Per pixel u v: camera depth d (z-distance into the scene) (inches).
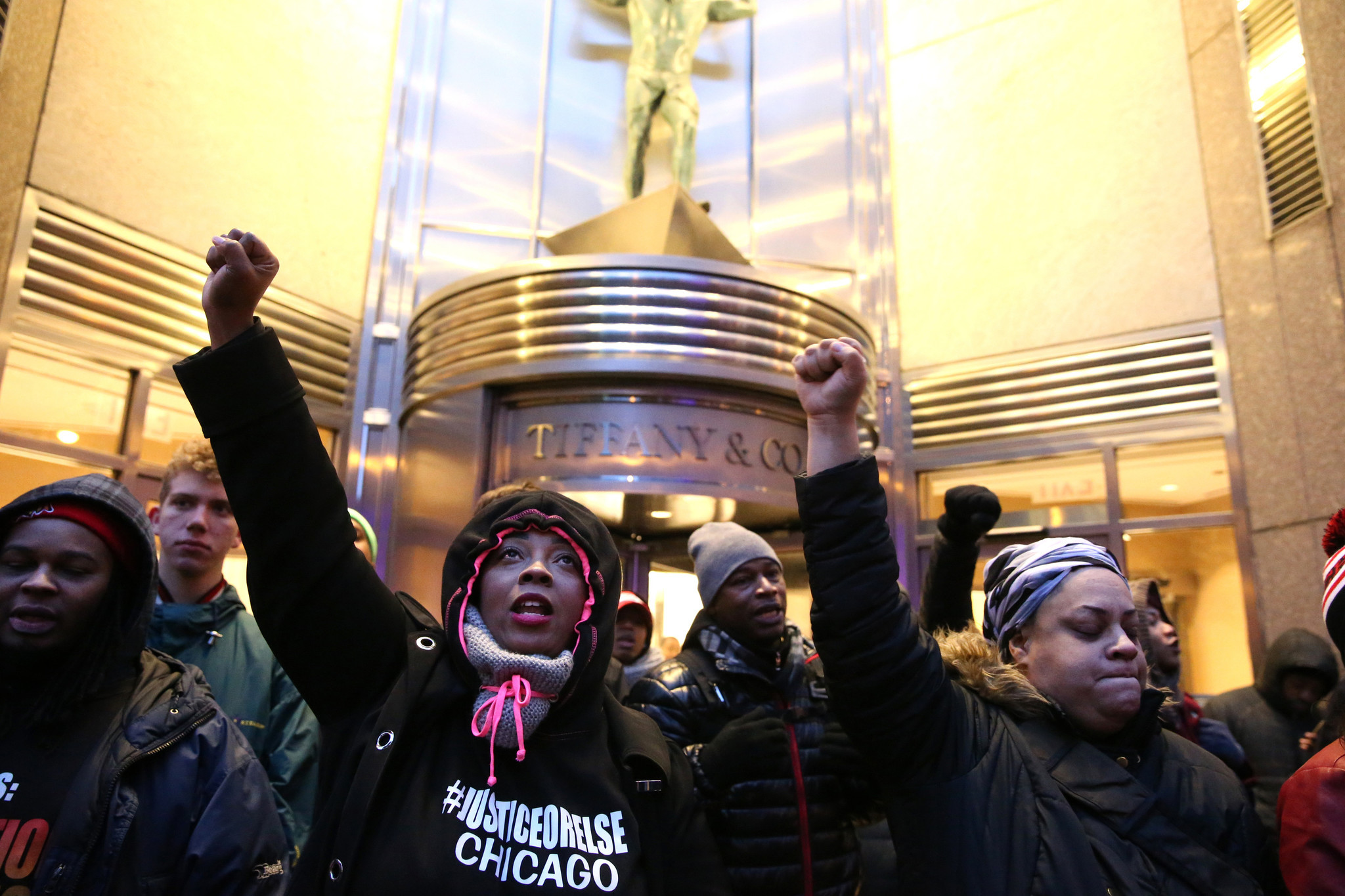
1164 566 195.6
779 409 157.8
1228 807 50.5
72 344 154.1
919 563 223.5
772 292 156.9
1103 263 212.7
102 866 48.4
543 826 44.4
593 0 247.1
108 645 53.9
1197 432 194.7
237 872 50.7
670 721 73.1
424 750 46.3
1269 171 189.6
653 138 241.4
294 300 191.9
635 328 149.6
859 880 73.9
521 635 48.3
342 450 197.6
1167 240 205.9
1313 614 170.9
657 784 49.3
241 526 45.1
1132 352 204.8
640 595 185.0
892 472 228.1
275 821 55.1
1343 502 166.9
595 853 44.3
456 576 51.3
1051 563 56.3
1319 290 175.5
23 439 146.9
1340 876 43.8
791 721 73.8
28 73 149.6
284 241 191.8
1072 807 49.4
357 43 213.9
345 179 206.4
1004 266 225.0
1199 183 204.1
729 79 251.1
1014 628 57.3
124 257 163.5
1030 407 215.3
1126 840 48.0
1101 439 205.3
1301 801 46.9
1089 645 53.5
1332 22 177.0
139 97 168.9
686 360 149.0
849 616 49.4
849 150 246.2
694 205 180.9
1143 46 217.2
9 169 146.2
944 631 65.8
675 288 152.6
